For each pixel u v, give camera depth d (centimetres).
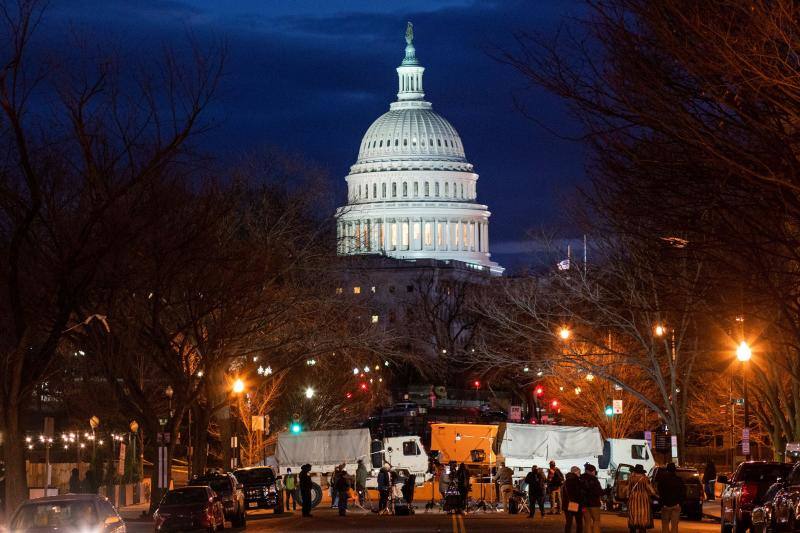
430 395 15650
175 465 11081
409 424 14850
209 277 6184
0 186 4366
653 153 2712
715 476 7788
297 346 7662
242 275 6438
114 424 10150
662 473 4066
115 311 5825
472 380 15588
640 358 8069
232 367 7925
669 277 3716
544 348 8656
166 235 5303
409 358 8550
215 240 5828
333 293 7669
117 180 5166
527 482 6500
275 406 10875
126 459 8138
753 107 2497
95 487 6550
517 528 5134
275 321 7306
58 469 8288
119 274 5066
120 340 6062
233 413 9681
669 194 2809
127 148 4978
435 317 17200
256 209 7019
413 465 8594
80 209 4953
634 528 4109
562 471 7631
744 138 2581
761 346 5531
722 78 2442
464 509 6869
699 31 2314
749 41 2312
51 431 5247
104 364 6122
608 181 4241
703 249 3116
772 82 2294
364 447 8250
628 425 9981
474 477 8175
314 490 8075
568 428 7656
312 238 7381
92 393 9162
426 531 4959
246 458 10194
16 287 4256
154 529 4931
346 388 11531
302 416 10800
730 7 2348
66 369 8812
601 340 8731
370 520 5953
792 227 3331
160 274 5475
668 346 7125
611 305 7419
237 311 6562
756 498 3956
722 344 6812
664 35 2406
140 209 5109
